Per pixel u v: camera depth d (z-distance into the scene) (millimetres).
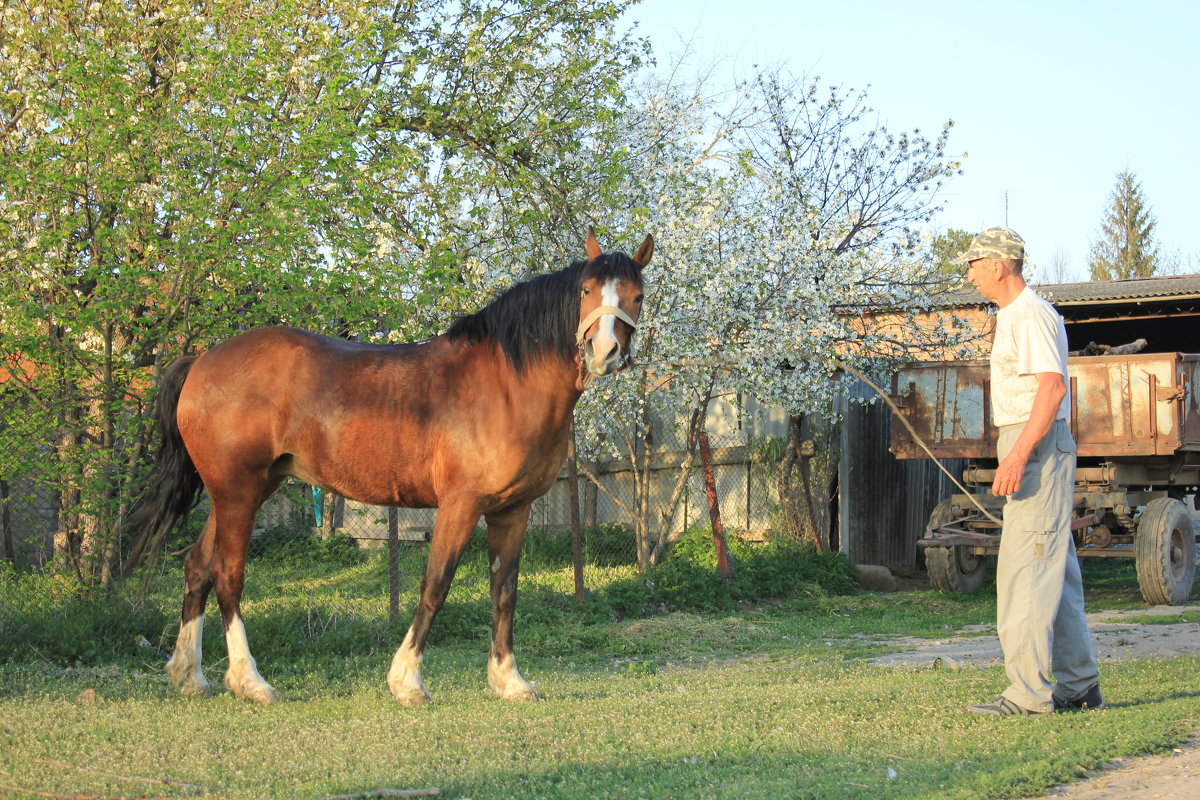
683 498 14547
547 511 15352
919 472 15391
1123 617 9930
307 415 5457
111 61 7309
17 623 6855
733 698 5113
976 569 12812
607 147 11836
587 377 5156
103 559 7770
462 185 10953
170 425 5930
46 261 7457
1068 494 4465
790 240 11586
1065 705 4645
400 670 5289
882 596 12375
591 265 5059
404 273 8242
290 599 9430
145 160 7488
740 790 3396
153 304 7828
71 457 7449
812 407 12219
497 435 5223
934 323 14219
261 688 5414
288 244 7562
